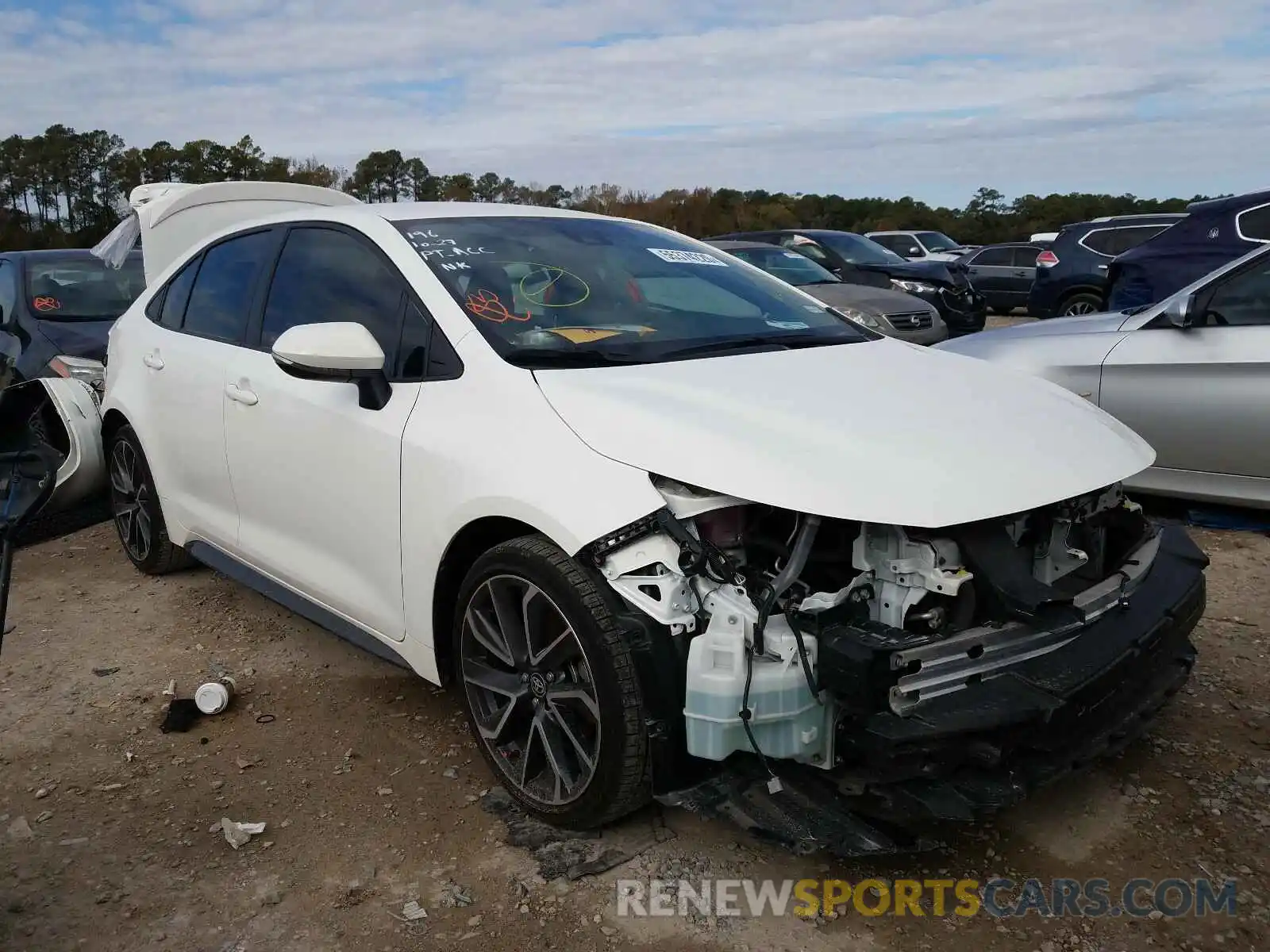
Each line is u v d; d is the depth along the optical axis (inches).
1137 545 114.8
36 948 92.6
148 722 137.1
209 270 169.3
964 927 94.2
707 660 91.0
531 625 105.7
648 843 106.7
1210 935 92.3
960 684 90.8
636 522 94.1
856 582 92.5
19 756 128.3
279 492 140.9
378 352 116.7
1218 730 128.0
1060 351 219.9
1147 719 106.3
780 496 90.8
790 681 89.4
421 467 114.4
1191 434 201.0
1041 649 96.3
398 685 147.1
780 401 105.5
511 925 95.0
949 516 90.2
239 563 159.5
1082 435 111.0
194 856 106.3
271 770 123.7
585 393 105.6
